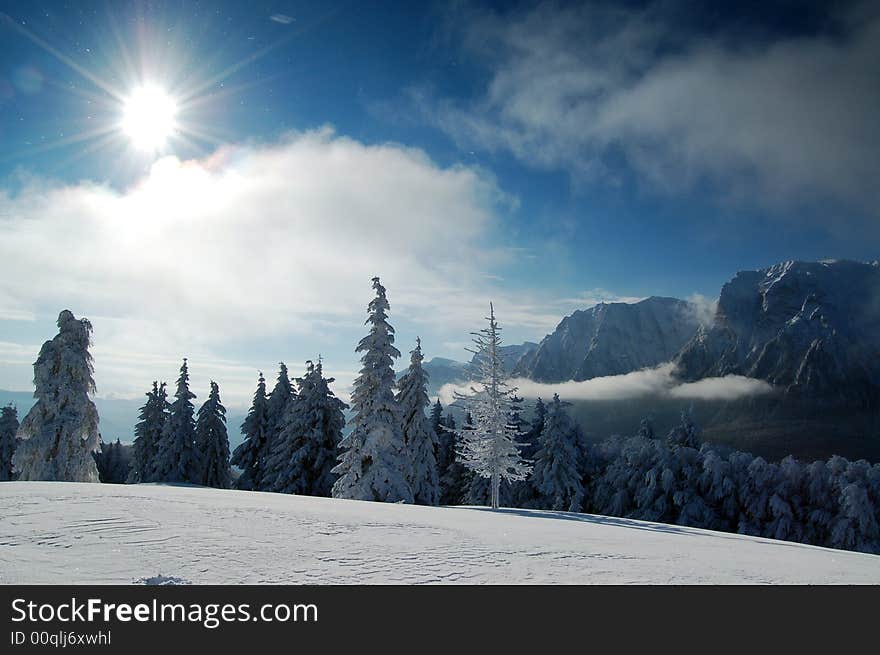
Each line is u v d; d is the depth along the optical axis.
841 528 37.88
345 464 30.19
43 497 11.07
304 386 39.81
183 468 44.09
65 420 29.09
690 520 43.00
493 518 15.46
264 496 15.76
